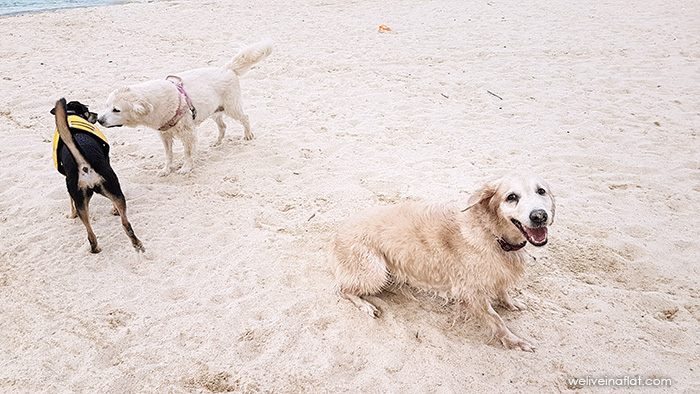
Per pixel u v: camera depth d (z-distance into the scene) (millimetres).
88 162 4766
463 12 16609
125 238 5445
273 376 3678
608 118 8305
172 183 6656
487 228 3830
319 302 4449
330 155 7402
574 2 17203
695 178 6363
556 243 5180
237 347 3953
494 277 3898
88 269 4934
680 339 3938
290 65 11562
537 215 3391
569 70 10672
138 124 6391
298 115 8898
